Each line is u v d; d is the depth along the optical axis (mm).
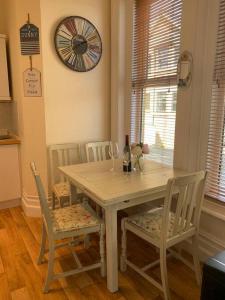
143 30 2779
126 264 2020
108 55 3129
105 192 1711
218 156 2037
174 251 2148
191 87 2152
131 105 3061
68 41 2803
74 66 2893
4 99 3141
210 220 2092
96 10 2941
